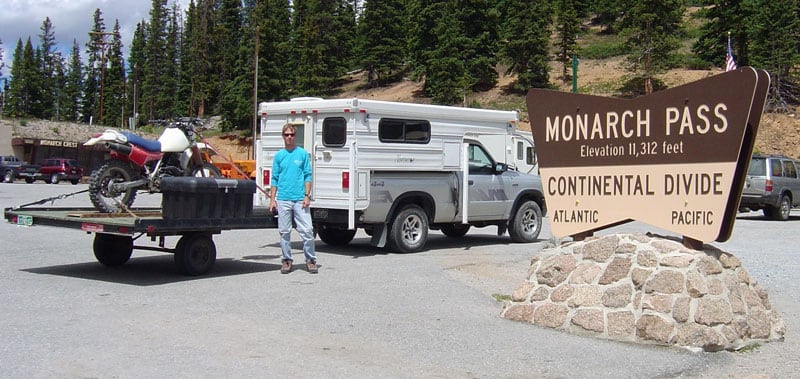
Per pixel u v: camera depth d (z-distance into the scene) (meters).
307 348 6.36
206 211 9.72
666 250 7.05
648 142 7.59
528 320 7.59
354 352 6.27
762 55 44.19
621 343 6.83
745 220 22.86
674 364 6.13
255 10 62.72
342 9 71.38
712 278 6.84
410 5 62.62
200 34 76.44
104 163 11.05
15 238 14.21
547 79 51.09
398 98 58.41
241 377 5.45
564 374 5.79
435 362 6.04
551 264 7.68
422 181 13.02
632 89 45.62
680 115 7.32
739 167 7.04
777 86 43.41
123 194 11.16
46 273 10.11
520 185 14.69
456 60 51.19
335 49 69.88
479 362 6.08
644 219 7.60
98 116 90.06
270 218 10.67
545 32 51.03
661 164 7.47
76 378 5.32
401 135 12.70
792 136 39.59
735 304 6.85
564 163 8.34
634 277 7.01
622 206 7.80
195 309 7.81
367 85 66.25
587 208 8.11
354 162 11.97
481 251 13.31
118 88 87.88
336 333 6.93
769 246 14.85
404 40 65.25
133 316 7.41
